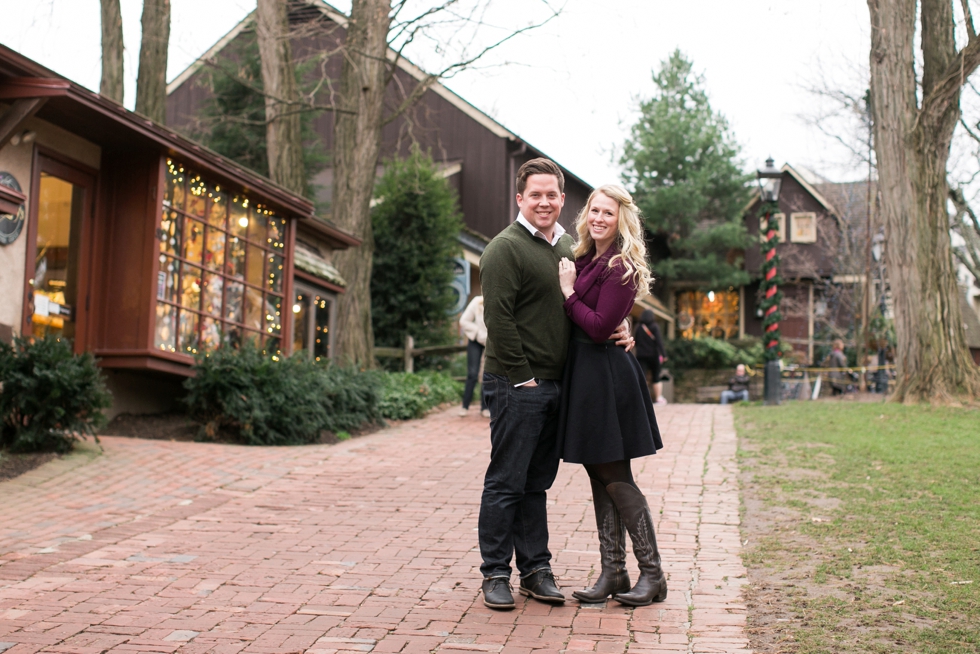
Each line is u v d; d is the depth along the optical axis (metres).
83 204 9.34
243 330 10.91
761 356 28.58
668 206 27.73
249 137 20.33
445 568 5.05
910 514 5.89
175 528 6.02
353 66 15.45
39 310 8.73
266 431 9.39
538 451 4.39
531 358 4.22
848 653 3.56
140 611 4.27
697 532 5.74
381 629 3.99
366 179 14.85
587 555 5.26
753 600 4.30
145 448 8.45
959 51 11.38
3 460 7.29
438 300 18.34
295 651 3.73
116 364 9.34
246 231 11.00
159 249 9.45
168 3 13.34
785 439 9.22
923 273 11.93
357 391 11.04
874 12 12.14
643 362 15.65
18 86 7.84
